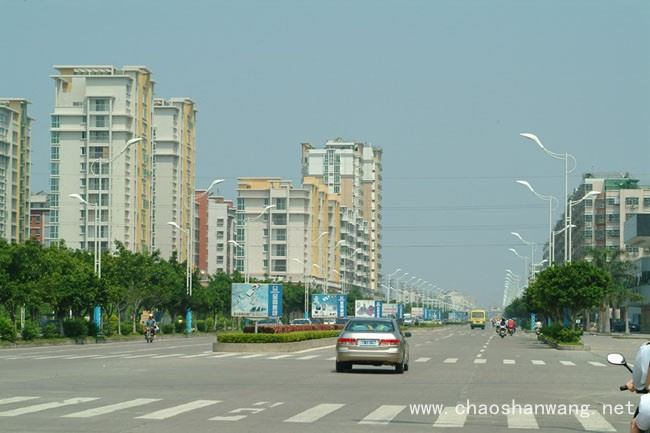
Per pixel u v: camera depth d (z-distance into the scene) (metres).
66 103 122.25
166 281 88.31
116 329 82.94
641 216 105.19
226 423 15.35
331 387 23.33
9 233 132.50
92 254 79.12
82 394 20.73
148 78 127.38
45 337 63.66
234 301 59.41
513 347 59.62
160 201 138.25
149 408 17.66
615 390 23.08
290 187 171.88
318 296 89.94
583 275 60.69
